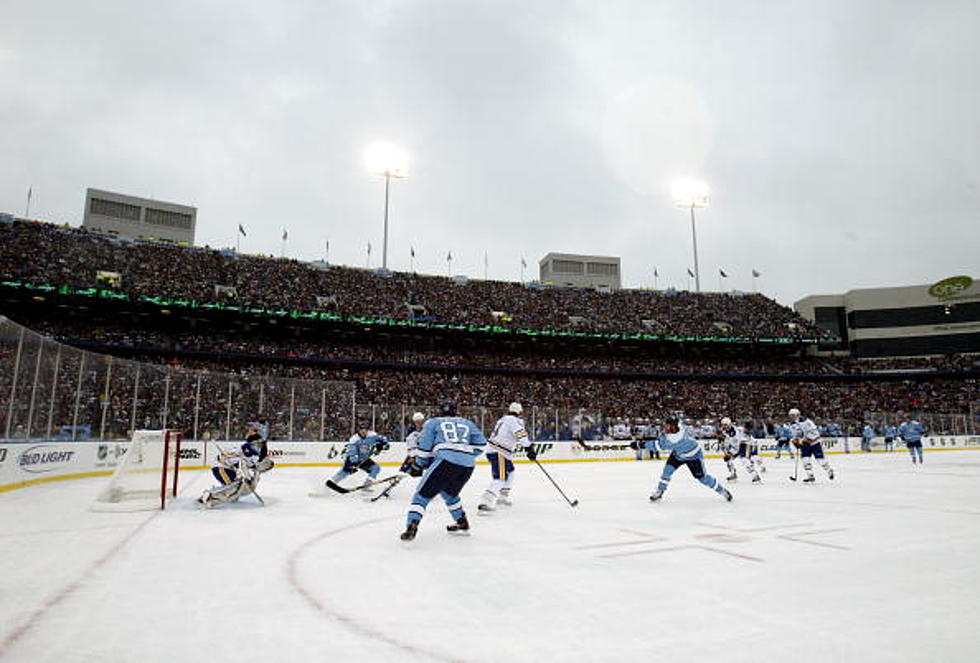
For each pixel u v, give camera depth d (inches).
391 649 124.8
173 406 738.2
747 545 246.5
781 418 1320.1
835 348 2059.5
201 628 138.1
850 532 279.6
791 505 388.2
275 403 824.9
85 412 584.7
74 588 173.8
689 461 396.8
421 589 174.2
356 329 1624.0
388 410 920.3
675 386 1691.7
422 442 256.1
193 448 749.9
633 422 1168.2
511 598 164.6
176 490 443.5
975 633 135.6
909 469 764.0
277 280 1649.9
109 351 1347.2
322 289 1679.4
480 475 703.1
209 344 1462.8
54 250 1425.9
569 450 1029.2
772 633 135.5
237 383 800.9
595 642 129.3
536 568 202.7
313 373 1466.5
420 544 247.6
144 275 1471.5
